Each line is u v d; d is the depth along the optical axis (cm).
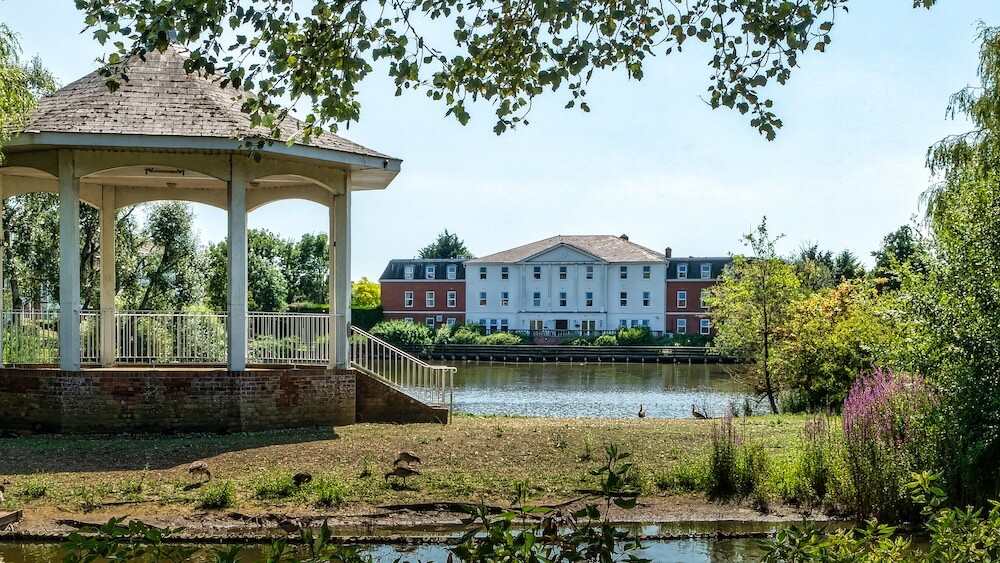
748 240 3045
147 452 1380
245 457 1357
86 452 1370
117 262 3153
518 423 1834
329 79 650
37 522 1010
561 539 463
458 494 1163
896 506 1052
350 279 1805
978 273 1131
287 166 1670
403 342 7169
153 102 1627
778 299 3014
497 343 7288
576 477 1260
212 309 3422
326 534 446
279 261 8931
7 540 966
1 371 1631
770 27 619
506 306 8269
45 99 1675
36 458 1316
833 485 1150
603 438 1539
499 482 1223
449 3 656
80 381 1588
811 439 1241
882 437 1087
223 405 1622
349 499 1135
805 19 627
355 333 1992
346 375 1772
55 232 2973
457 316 8381
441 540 980
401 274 8494
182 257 3291
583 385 4556
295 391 1692
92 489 1142
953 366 1111
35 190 1791
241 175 1623
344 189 1772
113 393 1592
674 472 1259
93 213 3028
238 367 1639
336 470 1274
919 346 1152
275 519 1055
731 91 649
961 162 1482
